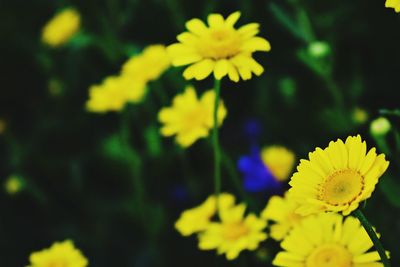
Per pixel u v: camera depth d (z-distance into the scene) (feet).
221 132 2.82
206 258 2.59
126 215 2.87
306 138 2.58
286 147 2.60
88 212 2.95
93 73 3.26
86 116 3.26
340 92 2.57
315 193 1.35
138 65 2.50
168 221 2.70
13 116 3.47
